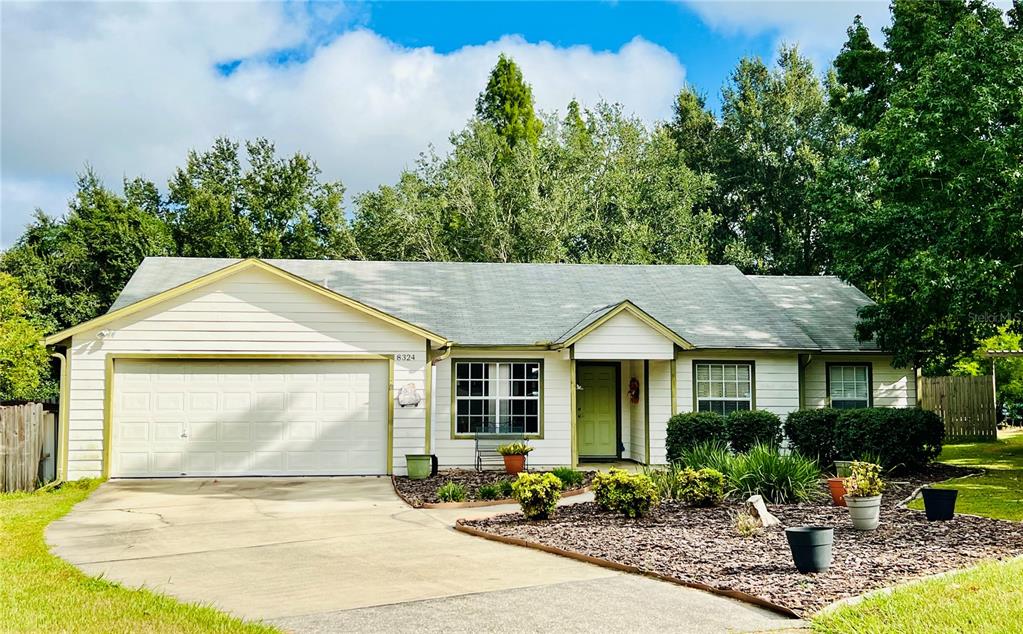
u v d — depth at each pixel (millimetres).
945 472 17328
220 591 8289
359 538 11328
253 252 40156
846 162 20625
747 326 21234
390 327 18281
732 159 45438
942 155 16875
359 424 18109
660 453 19969
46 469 17734
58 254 33062
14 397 24781
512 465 18438
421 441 18188
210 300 17797
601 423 21594
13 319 25047
